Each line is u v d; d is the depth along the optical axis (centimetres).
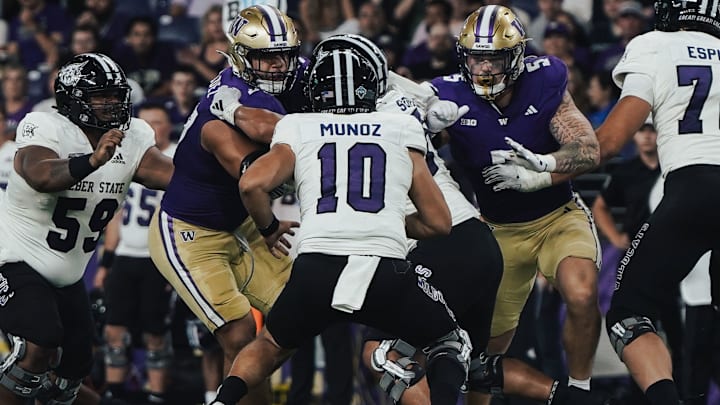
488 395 2106
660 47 1997
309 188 1755
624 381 2802
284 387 3027
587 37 3622
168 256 2103
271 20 2005
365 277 1709
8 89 3494
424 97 2011
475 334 2016
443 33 3362
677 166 1962
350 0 3797
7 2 4028
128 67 3762
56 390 2109
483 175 2088
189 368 3138
